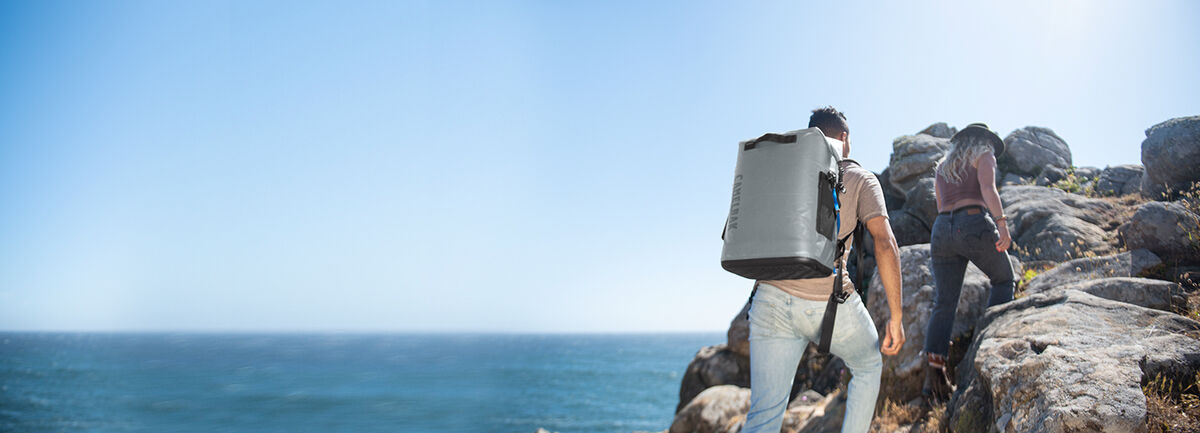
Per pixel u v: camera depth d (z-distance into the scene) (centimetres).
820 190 247
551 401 6191
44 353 15612
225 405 5772
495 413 5200
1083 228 716
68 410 5403
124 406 5678
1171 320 361
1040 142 1060
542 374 9931
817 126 293
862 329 264
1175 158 716
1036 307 420
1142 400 275
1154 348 324
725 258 251
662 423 4459
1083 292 418
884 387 518
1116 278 450
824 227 243
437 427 4444
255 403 5928
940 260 480
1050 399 296
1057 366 313
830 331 258
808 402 648
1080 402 282
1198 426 267
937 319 467
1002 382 341
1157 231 575
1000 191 927
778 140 261
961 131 482
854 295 267
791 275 248
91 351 17338
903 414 461
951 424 390
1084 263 583
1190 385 299
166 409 5462
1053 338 351
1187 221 567
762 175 256
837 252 264
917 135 1098
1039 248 722
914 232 922
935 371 461
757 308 275
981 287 539
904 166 1034
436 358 15212
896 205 1062
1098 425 269
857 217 268
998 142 470
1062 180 995
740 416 737
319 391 7119
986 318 454
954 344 516
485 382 8431
